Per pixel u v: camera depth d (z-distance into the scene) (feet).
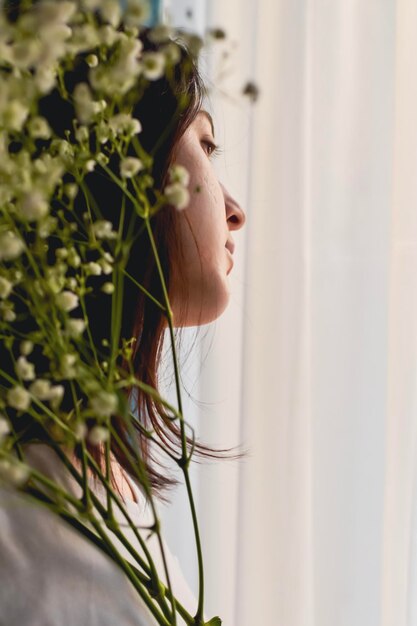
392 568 4.21
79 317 2.12
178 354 3.60
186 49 2.29
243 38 4.50
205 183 2.26
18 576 1.68
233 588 4.64
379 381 4.31
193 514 1.77
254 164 4.44
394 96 4.26
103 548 1.73
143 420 2.39
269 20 4.46
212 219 2.25
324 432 4.40
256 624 4.34
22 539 1.73
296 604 4.33
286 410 4.37
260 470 4.39
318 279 4.44
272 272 4.42
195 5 4.62
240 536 4.39
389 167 4.29
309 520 4.37
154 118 2.19
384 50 4.29
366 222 4.35
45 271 1.49
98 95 1.54
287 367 4.40
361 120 4.35
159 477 2.63
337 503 4.35
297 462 4.36
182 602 2.19
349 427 4.36
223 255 2.30
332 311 4.41
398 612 4.19
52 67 1.44
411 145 4.25
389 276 4.30
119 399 1.58
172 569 2.30
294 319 4.39
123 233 2.15
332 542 4.33
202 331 4.64
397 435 4.25
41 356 1.98
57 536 1.77
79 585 1.73
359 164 4.35
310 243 4.43
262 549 4.36
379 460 4.29
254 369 4.42
